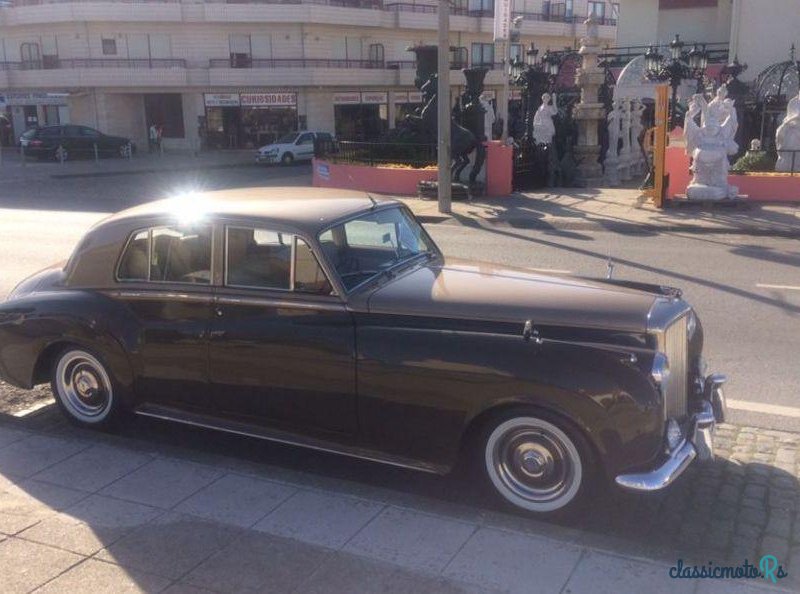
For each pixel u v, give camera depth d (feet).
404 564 12.14
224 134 154.51
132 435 18.01
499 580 11.69
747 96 89.56
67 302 17.28
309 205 16.35
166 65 150.30
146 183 92.22
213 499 14.28
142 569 12.14
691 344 15.23
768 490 14.84
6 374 18.33
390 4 168.14
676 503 14.39
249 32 151.84
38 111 157.69
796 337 25.38
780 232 47.01
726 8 115.75
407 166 71.87
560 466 13.46
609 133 81.15
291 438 15.58
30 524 13.47
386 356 14.12
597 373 12.80
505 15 79.71
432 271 16.26
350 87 161.17
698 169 56.03
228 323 15.64
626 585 11.53
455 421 13.82
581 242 45.47
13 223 55.52
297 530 13.17
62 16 146.92
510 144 69.67
